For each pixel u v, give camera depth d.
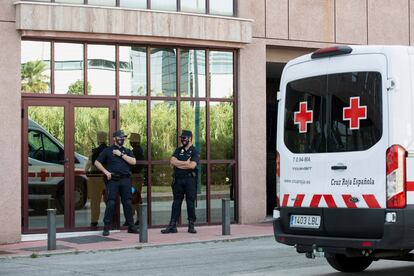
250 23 16.34
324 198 8.78
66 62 14.76
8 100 13.98
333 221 8.66
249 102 16.53
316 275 9.90
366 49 8.55
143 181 15.55
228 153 16.41
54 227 12.79
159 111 15.70
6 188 13.91
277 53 17.41
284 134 9.48
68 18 14.42
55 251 12.62
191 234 14.70
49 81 14.61
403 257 8.82
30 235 14.32
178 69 15.88
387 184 8.16
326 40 17.55
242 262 11.21
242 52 16.47
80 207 14.86
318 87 9.05
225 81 16.41
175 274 10.12
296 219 9.16
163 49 15.75
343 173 8.60
